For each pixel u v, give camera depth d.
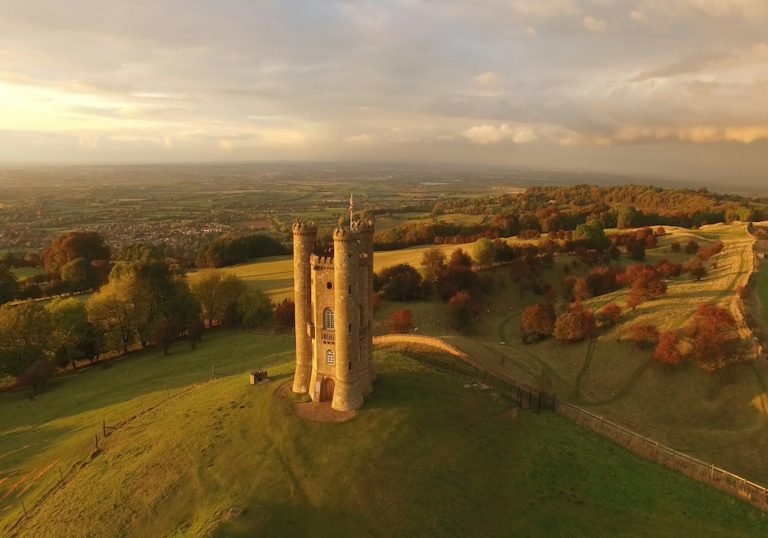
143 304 115.88
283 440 56.47
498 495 51.56
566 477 54.88
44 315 104.62
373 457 53.59
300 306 65.00
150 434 63.34
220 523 45.00
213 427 60.69
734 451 63.50
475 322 120.38
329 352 62.72
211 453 56.00
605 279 127.12
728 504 51.47
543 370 89.69
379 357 79.88
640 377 82.06
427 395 66.19
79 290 155.12
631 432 63.28
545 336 103.94
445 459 54.88
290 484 50.44
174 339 120.06
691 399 74.81
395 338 93.31
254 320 122.56
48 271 174.62
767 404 68.75
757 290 101.50
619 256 149.75
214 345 111.62
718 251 139.12
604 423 64.69
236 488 50.34
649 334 86.75
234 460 54.31
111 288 114.62
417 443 56.41
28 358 97.81
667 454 58.75
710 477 55.06
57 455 64.75
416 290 128.88
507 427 63.22
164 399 76.00
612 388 81.94
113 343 111.19
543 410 68.81
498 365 84.69
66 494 54.59
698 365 78.69
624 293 116.94
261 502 48.16
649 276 112.12
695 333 83.88
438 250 148.88
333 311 61.50
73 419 77.00
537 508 50.22
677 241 161.12
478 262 143.88
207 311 129.88
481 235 195.75
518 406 68.75
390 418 59.53
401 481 51.12
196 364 98.94
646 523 48.72
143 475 54.41
